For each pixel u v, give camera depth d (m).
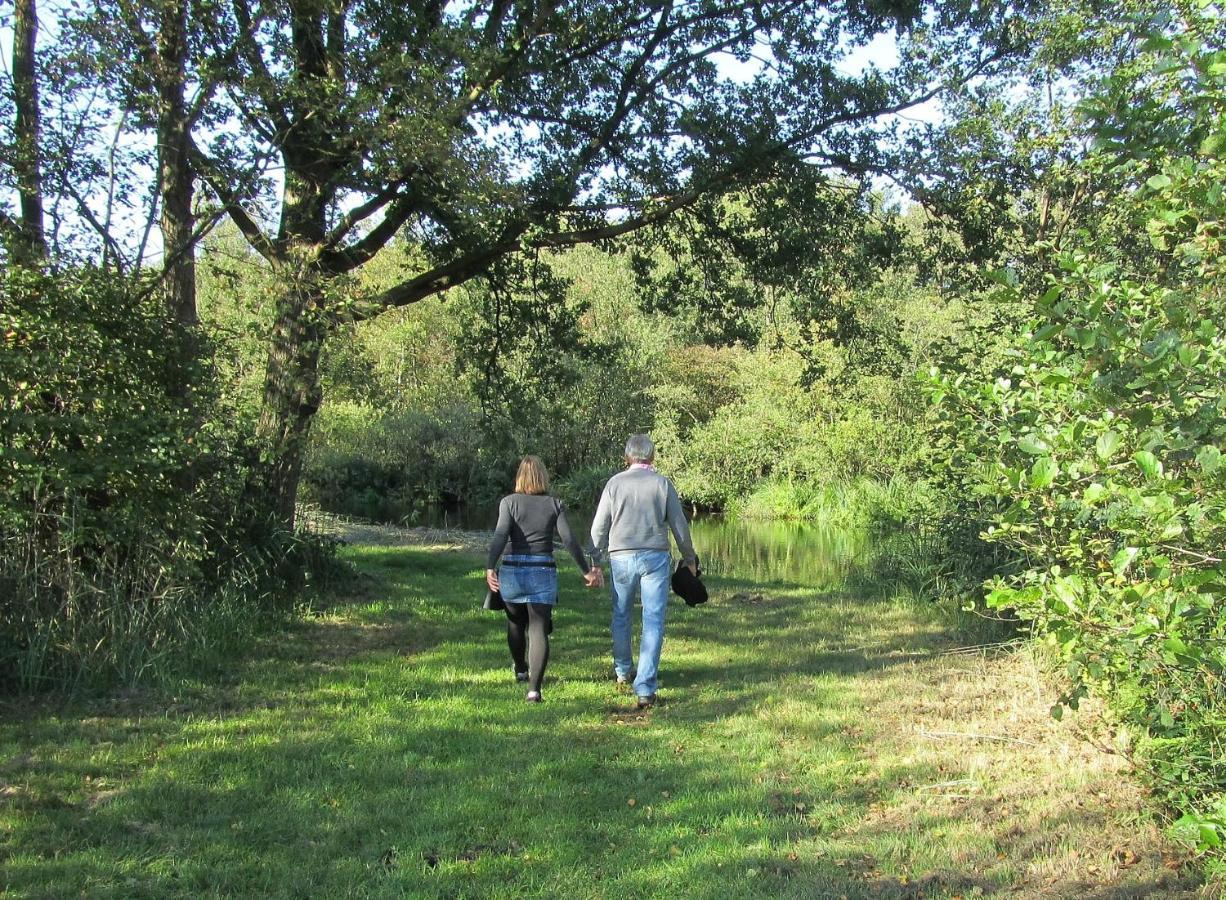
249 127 7.92
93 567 6.40
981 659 6.97
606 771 4.76
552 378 14.12
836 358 25.44
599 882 3.54
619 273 34.59
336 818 4.06
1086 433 3.11
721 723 5.58
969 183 11.34
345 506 31.45
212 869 3.54
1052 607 2.90
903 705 5.86
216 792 4.30
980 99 11.23
